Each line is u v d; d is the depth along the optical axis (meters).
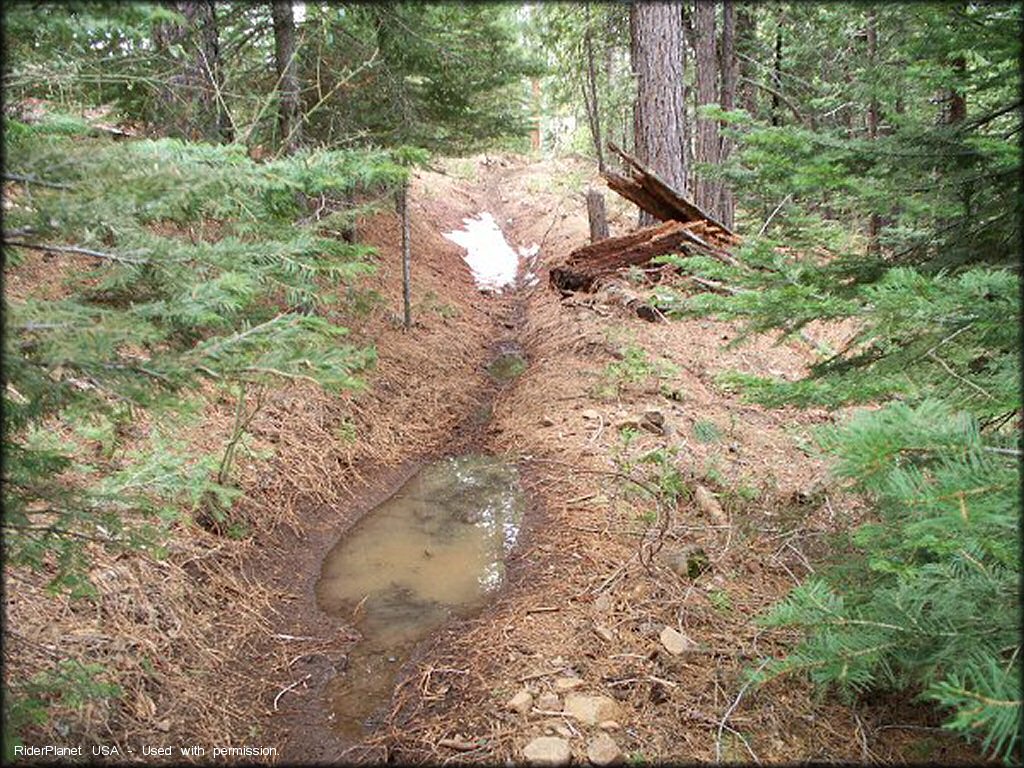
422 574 4.48
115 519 2.71
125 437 4.62
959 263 3.01
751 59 13.80
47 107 3.64
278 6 6.51
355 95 8.13
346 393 6.77
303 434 5.94
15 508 2.37
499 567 4.50
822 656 2.31
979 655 2.16
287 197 2.86
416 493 5.75
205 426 5.23
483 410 7.72
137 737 2.94
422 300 10.52
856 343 2.73
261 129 6.53
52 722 2.78
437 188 20.64
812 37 12.80
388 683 3.44
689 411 6.49
